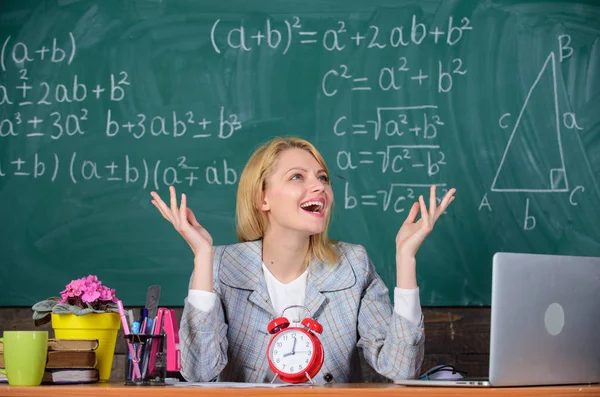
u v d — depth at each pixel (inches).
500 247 110.1
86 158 113.0
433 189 64.1
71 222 112.0
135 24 114.7
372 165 111.5
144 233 111.4
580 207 110.3
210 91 113.5
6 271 111.3
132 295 110.7
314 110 112.7
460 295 109.4
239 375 71.6
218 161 112.4
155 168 112.6
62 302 69.1
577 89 111.8
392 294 109.5
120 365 108.5
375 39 113.3
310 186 71.6
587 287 58.0
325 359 71.7
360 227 110.8
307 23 113.9
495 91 112.0
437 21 113.2
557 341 55.9
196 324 63.7
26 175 113.0
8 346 57.0
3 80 114.5
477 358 108.7
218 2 114.7
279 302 73.7
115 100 113.8
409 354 62.9
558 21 112.7
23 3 115.4
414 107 112.1
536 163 111.0
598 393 52.4
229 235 111.4
